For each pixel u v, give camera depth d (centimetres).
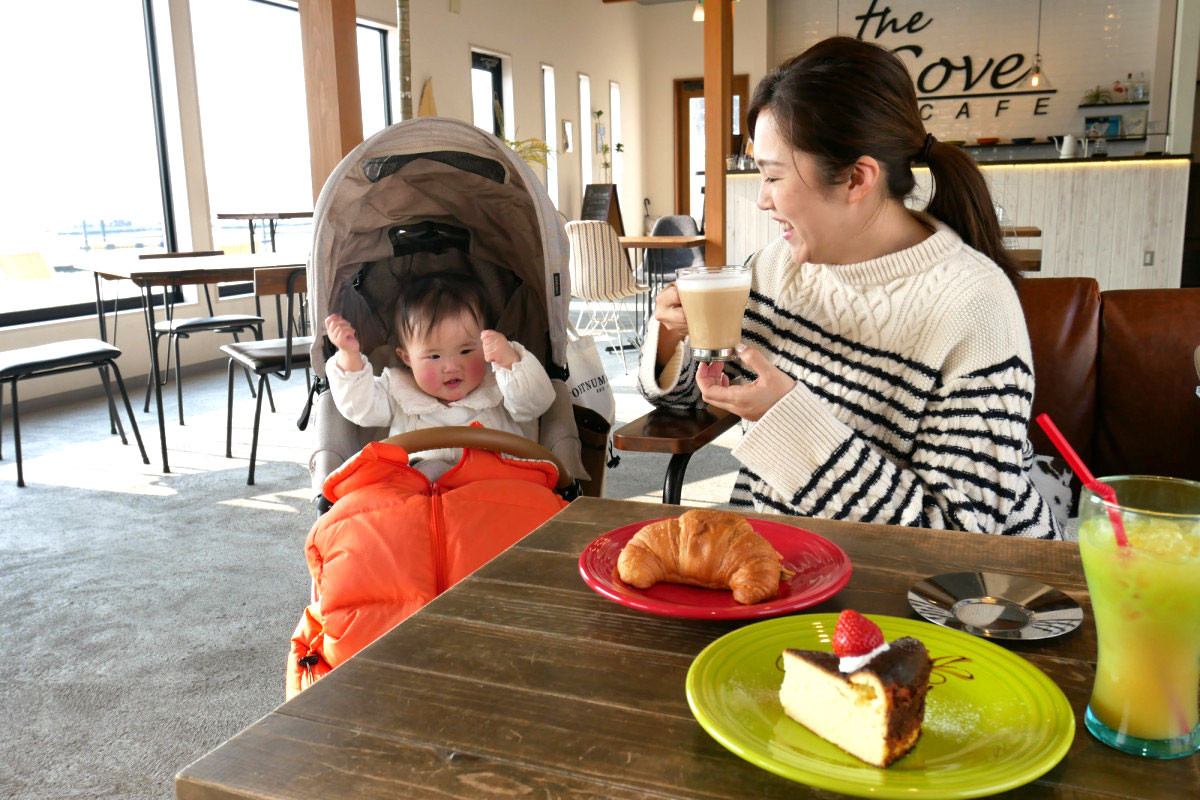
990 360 128
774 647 75
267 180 700
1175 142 827
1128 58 1015
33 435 438
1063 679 72
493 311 204
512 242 207
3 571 270
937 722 64
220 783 60
